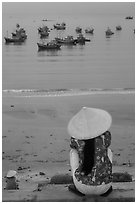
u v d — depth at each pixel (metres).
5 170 16.44
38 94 35.62
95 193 6.96
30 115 28.22
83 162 6.92
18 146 21.09
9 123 25.78
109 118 6.90
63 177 9.52
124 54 55.00
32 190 7.67
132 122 25.50
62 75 44.91
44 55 58.41
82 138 6.82
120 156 18.66
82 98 33.62
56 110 29.94
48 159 18.84
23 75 44.91
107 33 75.12
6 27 87.12
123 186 7.82
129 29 79.44
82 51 60.81
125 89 36.53
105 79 41.97
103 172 6.89
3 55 56.31
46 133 23.75
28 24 92.94
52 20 99.31
